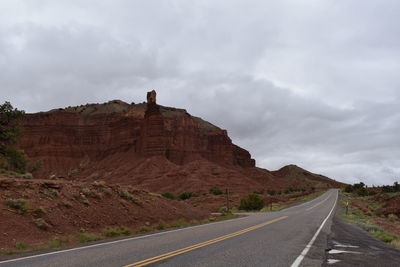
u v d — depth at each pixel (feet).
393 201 237.04
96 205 69.92
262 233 60.95
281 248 41.83
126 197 84.64
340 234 64.03
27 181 64.49
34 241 46.26
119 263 30.66
